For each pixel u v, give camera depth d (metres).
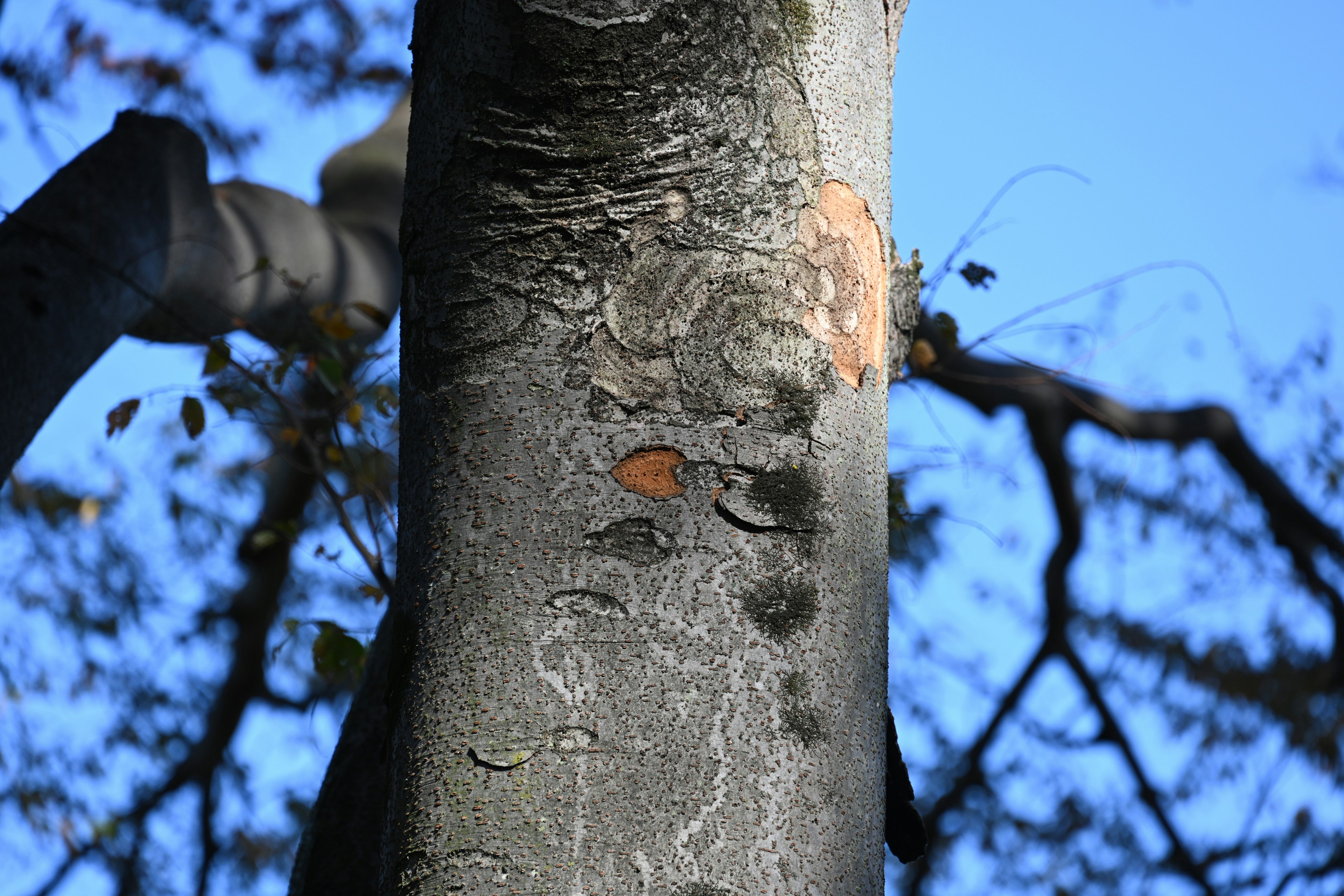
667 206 4.37
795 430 4.34
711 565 4.28
